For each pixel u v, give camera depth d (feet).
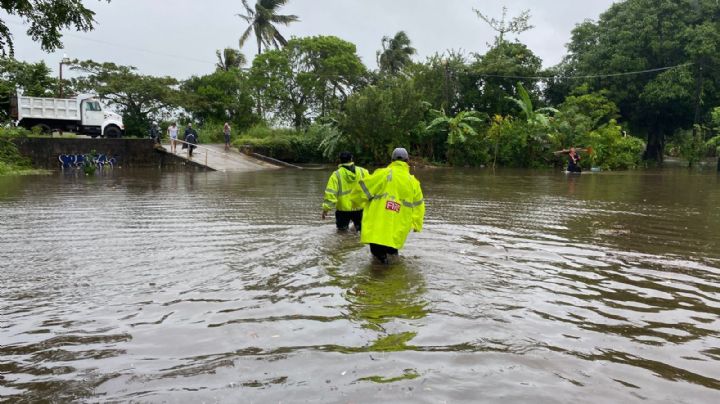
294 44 142.10
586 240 23.06
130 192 44.68
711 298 14.65
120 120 95.04
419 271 17.03
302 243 21.59
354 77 142.61
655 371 9.97
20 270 17.13
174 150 89.66
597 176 75.25
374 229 17.87
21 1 34.73
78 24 37.93
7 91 92.53
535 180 63.67
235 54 162.91
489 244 21.81
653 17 126.31
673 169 109.40
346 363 10.07
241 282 15.71
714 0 126.93
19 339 11.39
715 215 31.48
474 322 12.37
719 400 8.88
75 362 10.25
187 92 139.33
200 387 9.17
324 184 54.49
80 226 26.00
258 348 10.82
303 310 13.14
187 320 12.48
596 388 9.23
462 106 125.29
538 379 9.52
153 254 19.53
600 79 135.33
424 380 9.37
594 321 12.65
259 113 142.72
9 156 75.20
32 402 8.72
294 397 8.77
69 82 121.80
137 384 9.32
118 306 13.52
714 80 127.54
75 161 81.46
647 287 15.66
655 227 26.76
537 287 15.44
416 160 101.76
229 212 31.37
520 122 106.01
